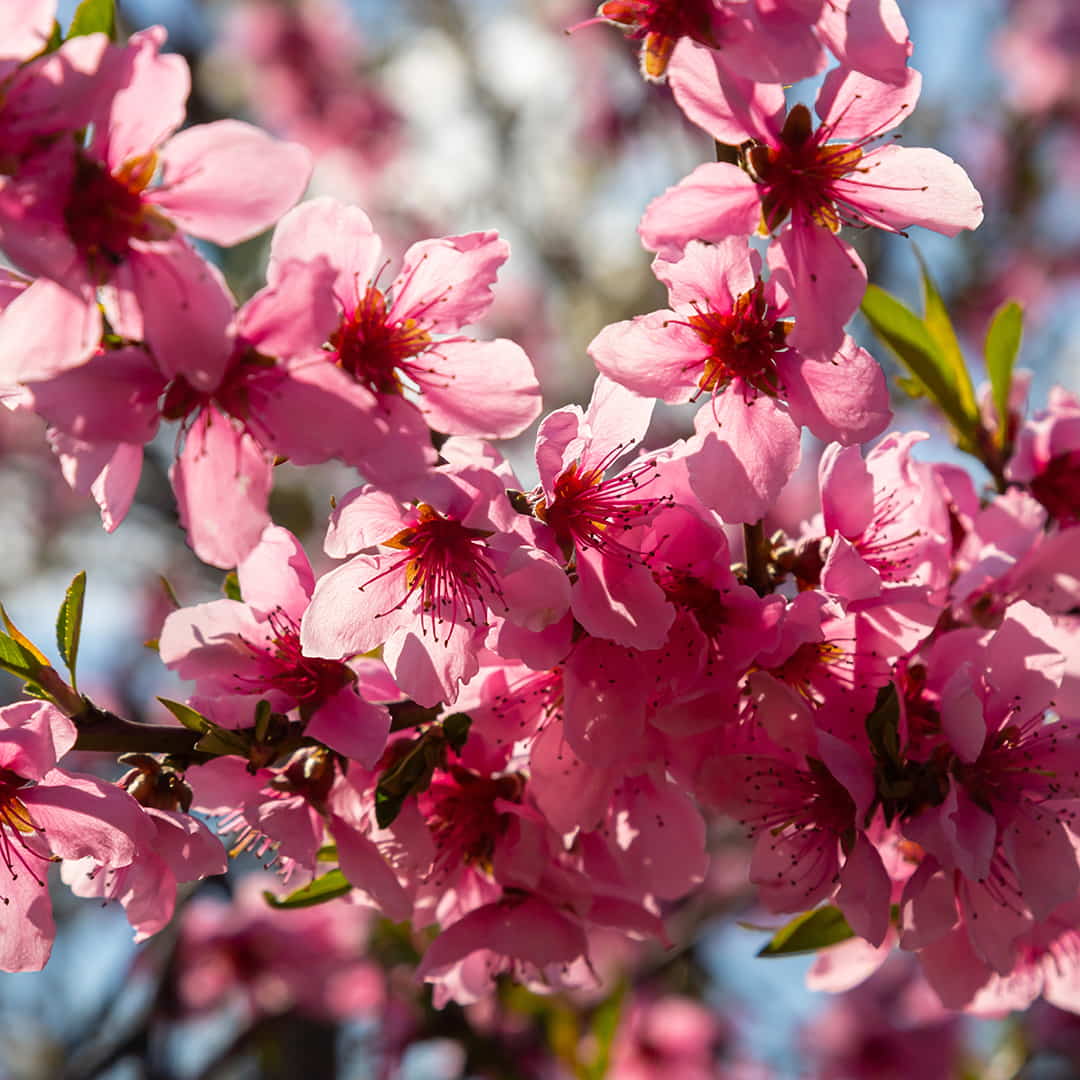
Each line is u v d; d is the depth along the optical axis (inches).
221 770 19.4
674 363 19.5
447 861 19.8
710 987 33.8
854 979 20.6
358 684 19.7
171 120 18.2
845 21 19.1
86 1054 27.9
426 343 19.1
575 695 19.3
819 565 19.8
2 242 17.9
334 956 28.0
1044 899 19.3
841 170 19.4
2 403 19.1
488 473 19.0
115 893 19.5
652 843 19.9
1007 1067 28.2
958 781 19.2
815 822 19.5
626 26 19.1
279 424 18.5
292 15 44.3
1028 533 20.5
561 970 20.7
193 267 18.2
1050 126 44.9
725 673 19.3
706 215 19.3
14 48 18.0
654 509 19.3
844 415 19.5
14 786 19.1
